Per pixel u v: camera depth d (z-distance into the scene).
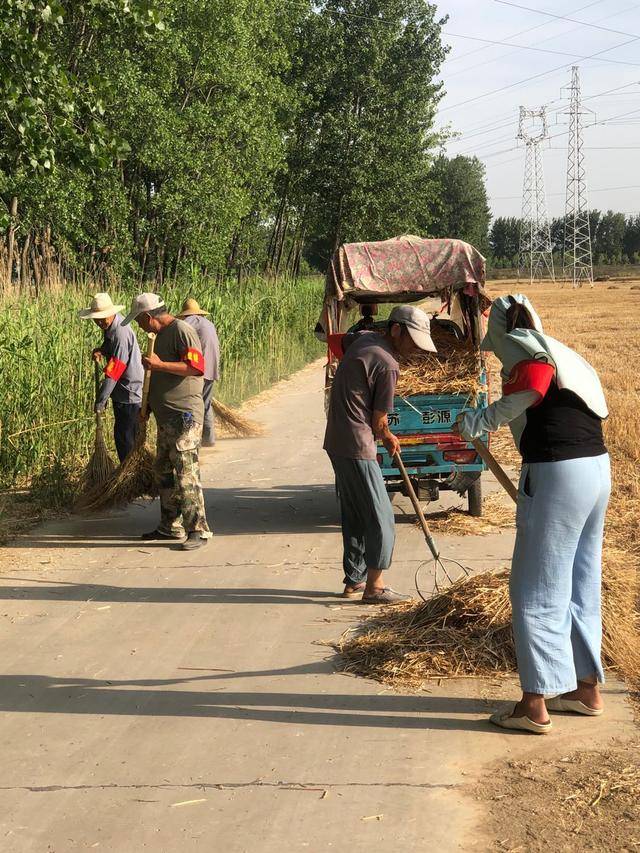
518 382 4.20
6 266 13.22
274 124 38.03
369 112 45.31
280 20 40.44
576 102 104.19
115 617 5.94
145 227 26.59
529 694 4.22
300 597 6.29
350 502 6.12
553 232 186.75
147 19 9.55
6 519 8.42
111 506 8.77
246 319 20.05
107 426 11.07
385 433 6.02
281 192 45.94
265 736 4.27
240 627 5.72
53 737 4.30
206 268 29.39
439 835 3.42
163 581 6.70
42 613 6.03
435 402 8.18
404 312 6.19
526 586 4.22
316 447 12.11
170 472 7.74
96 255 24.16
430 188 48.19
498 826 3.47
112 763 4.04
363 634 5.54
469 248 8.65
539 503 4.18
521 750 4.10
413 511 8.80
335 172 43.78
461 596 5.55
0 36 8.57
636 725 4.33
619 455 10.66
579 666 4.40
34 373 10.33
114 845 3.40
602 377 17.92
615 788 3.72
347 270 8.66
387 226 46.25
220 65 28.16
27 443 9.85
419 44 48.03
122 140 9.29
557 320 37.91
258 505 9.12
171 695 4.75
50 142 8.99
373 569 6.06
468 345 8.85
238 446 12.29
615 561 6.50
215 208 27.39
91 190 22.88
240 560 7.23
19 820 3.59
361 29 44.62
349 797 3.71
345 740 4.22
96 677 4.99
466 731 4.30
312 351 25.16
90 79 9.18
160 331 7.57
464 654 5.09
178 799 3.72
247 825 3.51
